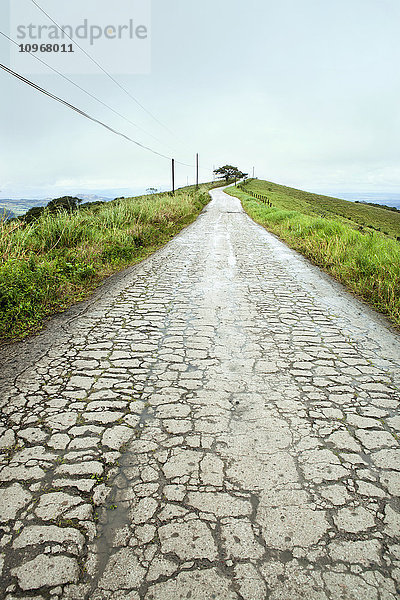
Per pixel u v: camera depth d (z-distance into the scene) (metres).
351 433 2.41
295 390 2.94
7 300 4.68
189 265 8.34
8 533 1.68
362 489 1.95
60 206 9.66
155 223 15.80
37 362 3.41
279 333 4.22
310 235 11.87
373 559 1.58
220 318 4.73
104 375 3.15
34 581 1.48
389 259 6.45
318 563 1.56
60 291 5.72
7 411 2.61
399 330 4.43
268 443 2.30
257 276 7.30
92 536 1.67
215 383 3.04
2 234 6.59
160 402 2.74
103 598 1.42
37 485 1.95
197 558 1.57
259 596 1.43
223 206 32.31
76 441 2.30
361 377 3.18
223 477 2.01
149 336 4.09
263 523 1.73
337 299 5.75
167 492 1.91
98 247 8.65
